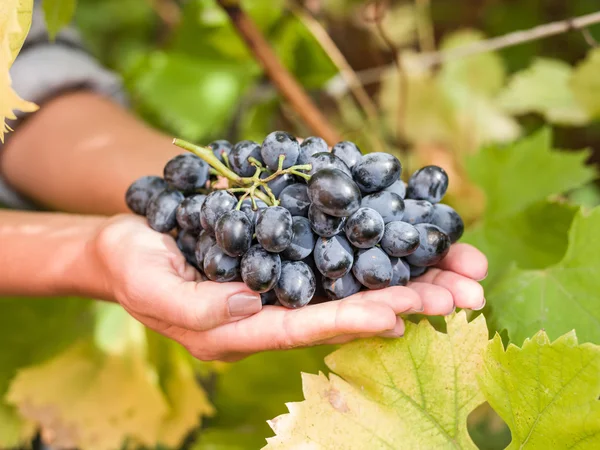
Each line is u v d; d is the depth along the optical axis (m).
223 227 0.39
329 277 0.40
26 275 0.51
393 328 0.39
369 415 0.43
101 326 0.67
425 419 0.43
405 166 0.74
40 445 0.71
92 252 0.47
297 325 0.39
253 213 0.41
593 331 0.46
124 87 0.75
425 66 0.76
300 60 0.73
